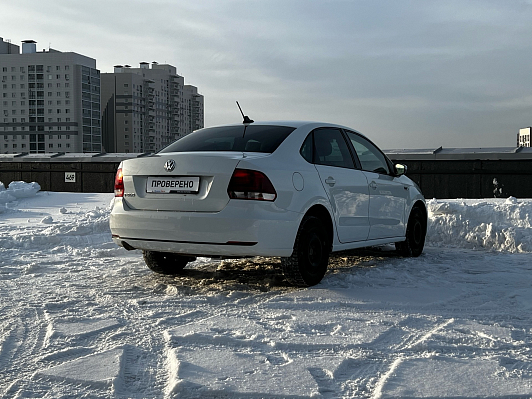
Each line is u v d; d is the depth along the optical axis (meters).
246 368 2.81
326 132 5.50
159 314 3.94
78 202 14.09
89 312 4.00
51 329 3.50
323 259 5.07
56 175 20.50
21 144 182.38
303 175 4.82
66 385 2.61
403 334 3.48
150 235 4.69
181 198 4.56
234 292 4.65
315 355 3.05
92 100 187.88
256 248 4.39
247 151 4.77
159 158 4.73
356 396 2.50
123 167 4.94
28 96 181.75
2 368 2.85
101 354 3.02
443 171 16.56
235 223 4.35
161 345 3.23
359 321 3.75
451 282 5.26
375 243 6.01
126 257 6.81
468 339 3.33
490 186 16.23
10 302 4.30
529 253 7.34
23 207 13.02
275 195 4.46
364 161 5.96
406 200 6.67
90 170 20.23
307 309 4.14
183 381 2.56
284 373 2.74
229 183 4.39
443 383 2.63
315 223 4.93
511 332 3.50
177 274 5.64
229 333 3.43
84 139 183.50
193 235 4.48
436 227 8.62
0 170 21.00
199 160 4.52
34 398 2.46
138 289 4.87
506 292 4.80
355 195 5.54
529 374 2.75
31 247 7.43
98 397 2.48
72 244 7.70
